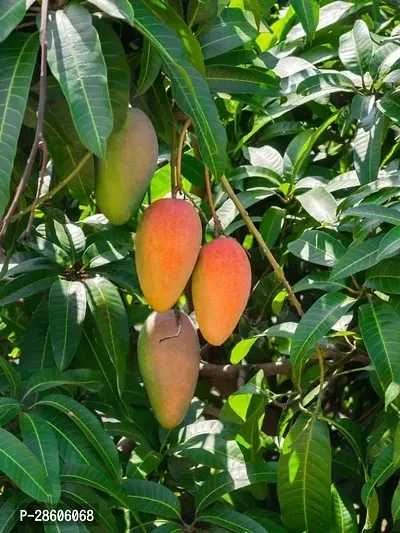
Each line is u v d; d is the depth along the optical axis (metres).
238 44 1.12
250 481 1.25
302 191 1.58
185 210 1.05
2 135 0.84
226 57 1.16
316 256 1.31
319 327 1.20
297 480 1.25
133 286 1.36
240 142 1.55
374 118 1.41
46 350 1.31
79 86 0.83
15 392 1.16
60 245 1.38
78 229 1.41
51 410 1.16
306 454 1.25
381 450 1.28
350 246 1.29
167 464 1.49
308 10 1.14
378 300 1.24
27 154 1.22
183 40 0.97
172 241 1.03
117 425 1.36
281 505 1.26
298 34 1.64
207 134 0.95
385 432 1.31
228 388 1.77
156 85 1.11
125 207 1.05
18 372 1.19
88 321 1.34
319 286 1.27
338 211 1.36
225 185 1.16
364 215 1.21
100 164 1.04
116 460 1.12
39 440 1.05
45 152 0.92
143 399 1.43
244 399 1.42
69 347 1.24
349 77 1.49
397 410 1.26
